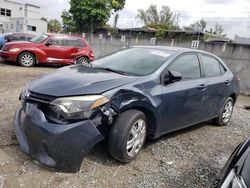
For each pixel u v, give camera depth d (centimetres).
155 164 375
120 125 339
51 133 303
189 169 377
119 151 340
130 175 338
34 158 323
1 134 400
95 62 471
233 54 1384
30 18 3875
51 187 294
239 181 191
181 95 425
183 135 506
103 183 314
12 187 288
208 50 1487
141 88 367
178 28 4194
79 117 310
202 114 502
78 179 313
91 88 328
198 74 487
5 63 1215
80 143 308
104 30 2998
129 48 497
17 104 556
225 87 554
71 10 3073
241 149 237
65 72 387
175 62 435
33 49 1173
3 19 4169
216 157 430
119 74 387
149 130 399
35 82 357
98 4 2972
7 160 334
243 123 649
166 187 325
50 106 314
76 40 1284
